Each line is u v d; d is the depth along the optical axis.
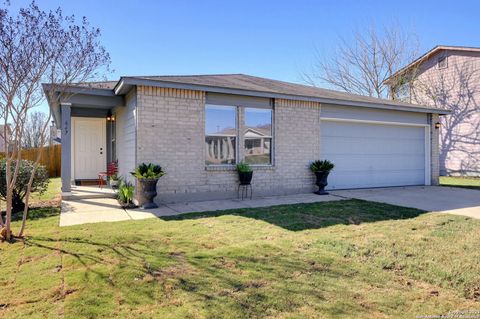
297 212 6.79
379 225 5.73
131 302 2.85
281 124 9.44
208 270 3.56
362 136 11.21
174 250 4.23
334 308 2.79
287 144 9.55
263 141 9.23
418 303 2.91
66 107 8.40
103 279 3.29
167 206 7.54
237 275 3.44
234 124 8.80
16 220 6.06
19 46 4.40
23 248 4.28
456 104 18.20
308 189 9.91
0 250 4.21
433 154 12.66
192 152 8.18
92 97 8.57
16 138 4.76
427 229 5.46
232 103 8.73
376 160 11.52
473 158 17.44
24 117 4.88
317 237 4.91
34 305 2.79
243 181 8.55
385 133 11.73
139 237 4.82
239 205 7.69
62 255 3.99
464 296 3.06
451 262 3.90
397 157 12.02
